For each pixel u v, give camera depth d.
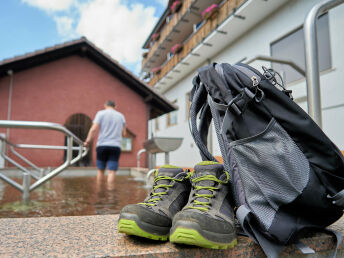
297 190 0.73
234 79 0.82
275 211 0.75
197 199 0.81
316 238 0.80
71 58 8.32
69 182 4.19
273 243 0.72
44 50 7.47
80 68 8.38
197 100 0.99
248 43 7.05
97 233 0.86
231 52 7.94
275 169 0.73
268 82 0.78
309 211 0.76
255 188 0.76
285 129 0.75
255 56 2.53
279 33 5.83
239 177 0.87
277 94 0.75
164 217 0.78
